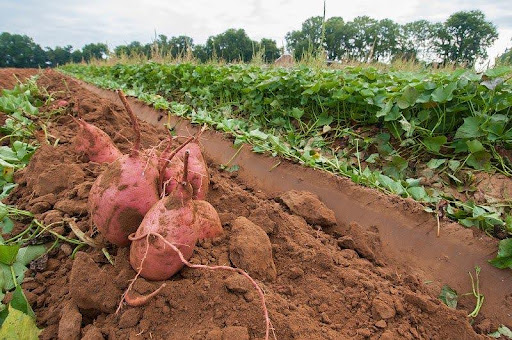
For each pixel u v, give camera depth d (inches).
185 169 69.2
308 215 113.5
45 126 169.6
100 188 78.6
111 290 73.4
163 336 67.0
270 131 204.2
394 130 162.9
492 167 131.4
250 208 111.7
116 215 77.2
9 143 166.1
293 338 66.9
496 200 117.8
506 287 90.4
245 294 73.1
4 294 78.9
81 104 206.7
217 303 71.4
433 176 137.6
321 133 186.9
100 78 502.9
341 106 193.6
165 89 348.8
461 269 97.2
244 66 354.9
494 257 95.7
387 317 76.4
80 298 71.3
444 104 147.4
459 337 75.7
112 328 68.7
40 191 112.7
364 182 129.2
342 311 77.8
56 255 92.0
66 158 129.1
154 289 72.6
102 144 121.2
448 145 150.3
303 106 212.4
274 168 152.3
